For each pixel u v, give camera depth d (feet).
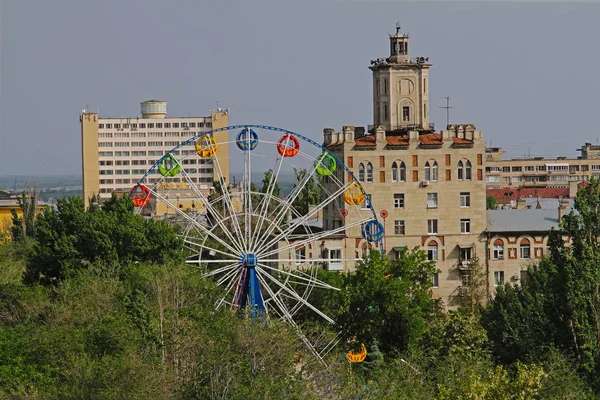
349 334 525.34
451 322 488.44
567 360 411.54
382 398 371.35
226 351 366.02
